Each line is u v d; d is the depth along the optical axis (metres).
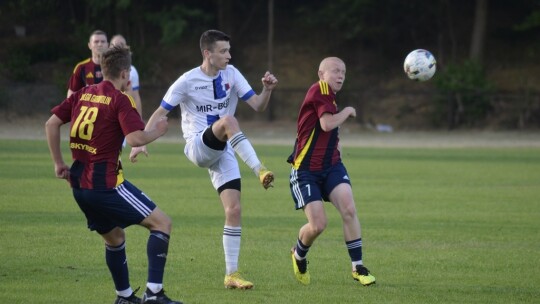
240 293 21.91
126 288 20.02
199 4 125.50
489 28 126.44
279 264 26.08
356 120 106.56
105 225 19.48
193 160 23.22
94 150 18.84
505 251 28.86
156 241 19.14
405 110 108.38
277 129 103.19
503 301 21.34
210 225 33.44
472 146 86.19
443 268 25.80
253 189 47.16
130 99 19.03
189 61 119.50
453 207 40.50
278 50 123.12
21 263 24.84
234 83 24.52
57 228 31.11
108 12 116.88
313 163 23.20
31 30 119.75
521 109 104.69
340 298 21.44
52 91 100.44
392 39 124.25
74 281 22.62
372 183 51.12
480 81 105.12
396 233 32.53
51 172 50.72
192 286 22.62
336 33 124.94
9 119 95.62
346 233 23.08
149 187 46.09
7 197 39.62
